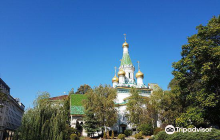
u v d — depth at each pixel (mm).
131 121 46406
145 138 43250
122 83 62781
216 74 27391
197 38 30828
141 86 61969
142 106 49656
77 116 51031
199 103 30453
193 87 32250
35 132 30344
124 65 69000
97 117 45219
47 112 33875
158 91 48625
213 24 29609
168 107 44625
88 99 47344
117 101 57125
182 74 30953
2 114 47344
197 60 28859
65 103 54750
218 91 28766
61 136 31172
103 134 47062
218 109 28297
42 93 41969
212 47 27516
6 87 60031
